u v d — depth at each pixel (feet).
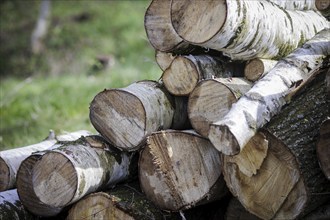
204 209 28.58
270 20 27.22
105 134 27.20
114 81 78.23
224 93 25.30
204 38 24.62
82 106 70.03
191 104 26.11
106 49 120.06
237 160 23.89
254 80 27.40
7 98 77.97
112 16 138.92
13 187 31.45
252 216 25.31
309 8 33.45
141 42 119.85
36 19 139.33
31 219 29.22
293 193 23.21
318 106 24.95
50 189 26.14
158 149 25.94
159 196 26.18
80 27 133.80
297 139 23.40
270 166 23.31
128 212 25.62
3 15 141.38
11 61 122.21
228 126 21.47
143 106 26.14
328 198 25.16
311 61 26.53
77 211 26.66
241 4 24.90
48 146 33.73
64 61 116.78
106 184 27.58
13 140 55.88
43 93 79.87
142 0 148.77
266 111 23.59
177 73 27.37
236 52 26.66
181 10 24.97
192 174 25.66
